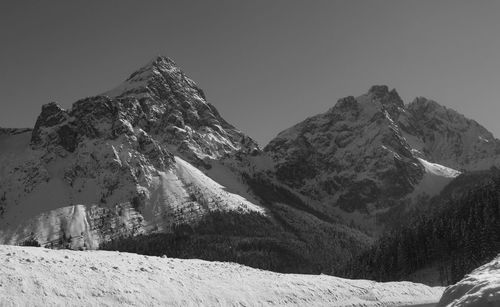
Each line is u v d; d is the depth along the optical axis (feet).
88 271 139.03
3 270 125.59
